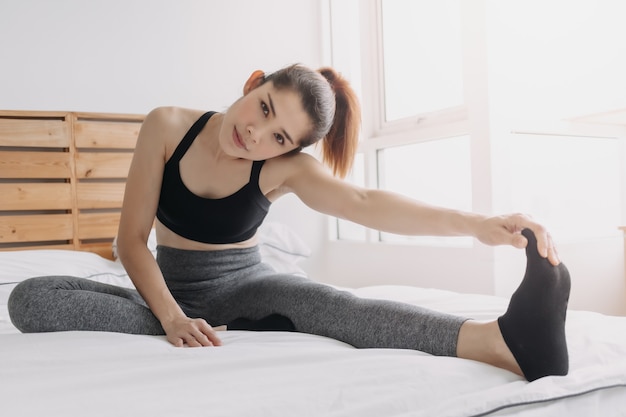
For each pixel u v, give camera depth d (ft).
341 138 4.45
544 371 2.71
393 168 9.22
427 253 7.91
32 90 8.56
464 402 2.36
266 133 3.75
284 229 8.99
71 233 8.45
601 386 2.62
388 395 2.37
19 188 8.18
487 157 6.80
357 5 10.35
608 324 3.60
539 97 7.08
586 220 7.50
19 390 2.24
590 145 7.53
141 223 4.02
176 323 3.34
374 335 3.24
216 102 9.73
